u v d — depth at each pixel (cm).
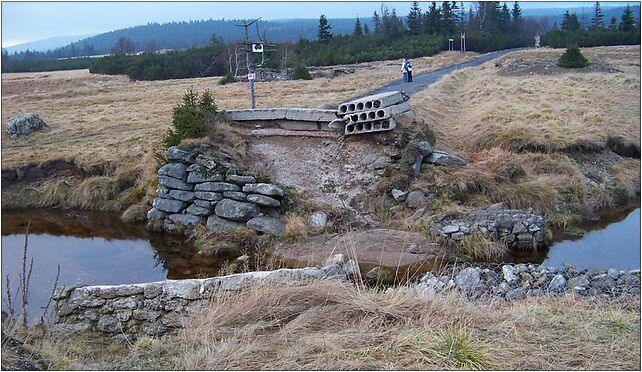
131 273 1028
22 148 1752
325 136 1427
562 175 1387
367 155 1349
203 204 1214
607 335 506
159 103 2633
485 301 686
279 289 569
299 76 3591
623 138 1627
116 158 1547
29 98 3114
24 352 498
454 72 2953
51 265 1070
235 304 565
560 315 564
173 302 614
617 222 1254
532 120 1716
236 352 473
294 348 477
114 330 604
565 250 1066
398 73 3359
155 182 1374
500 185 1275
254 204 1183
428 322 520
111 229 1297
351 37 5416
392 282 913
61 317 623
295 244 1098
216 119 1421
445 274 919
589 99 2069
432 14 5634
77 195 1465
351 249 1045
